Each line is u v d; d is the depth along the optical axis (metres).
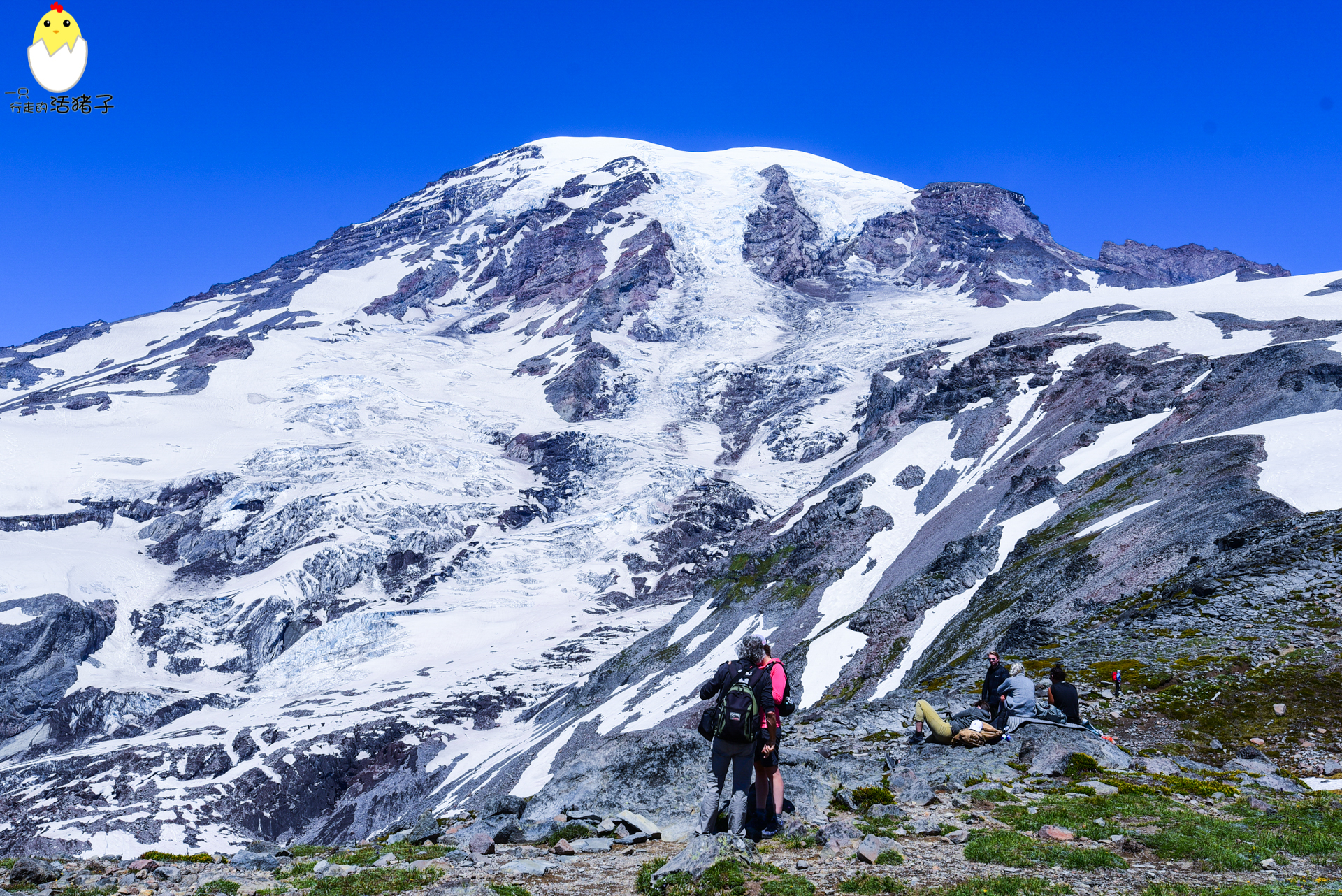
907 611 75.62
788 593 103.94
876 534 108.44
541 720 117.94
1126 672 26.55
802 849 11.41
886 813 13.16
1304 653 25.16
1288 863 10.35
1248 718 21.83
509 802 14.91
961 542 81.44
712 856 10.11
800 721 24.91
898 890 9.36
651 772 14.49
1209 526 48.03
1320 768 18.53
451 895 9.43
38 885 10.79
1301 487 49.28
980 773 16.41
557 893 9.95
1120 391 107.19
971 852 10.77
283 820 110.94
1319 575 31.97
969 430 126.06
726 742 11.62
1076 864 10.22
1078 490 79.00
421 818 14.06
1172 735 21.59
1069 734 17.48
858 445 198.75
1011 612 58.25
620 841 12.95
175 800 109.94
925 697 25.14
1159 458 70.56
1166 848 10.80
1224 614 30.91
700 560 187.38
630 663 109.62
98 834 101.88
